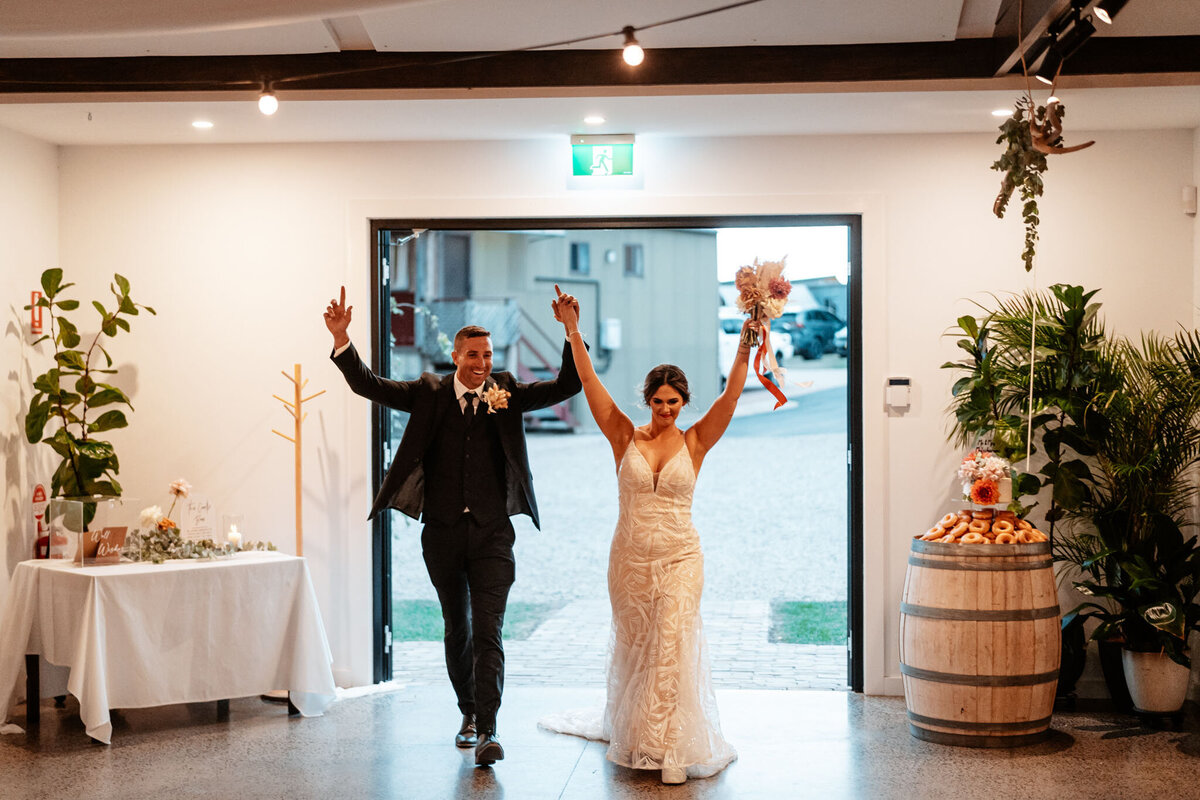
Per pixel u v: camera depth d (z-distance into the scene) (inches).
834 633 280.8
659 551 169.9
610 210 219.9
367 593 221.1
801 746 180.7
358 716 199.5
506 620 303.4
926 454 213.6
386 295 227.8
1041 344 199.0
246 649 193.9
